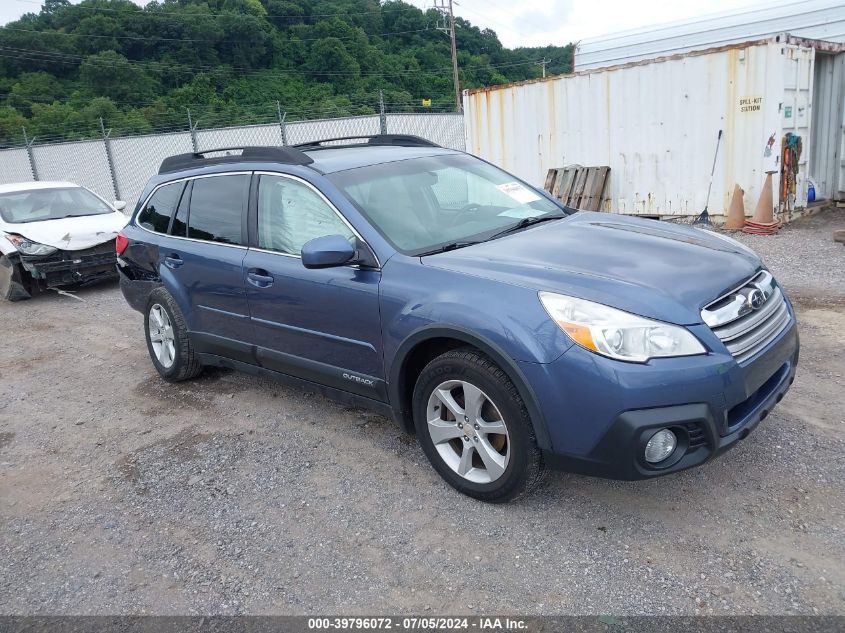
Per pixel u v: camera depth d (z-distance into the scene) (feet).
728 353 9.32
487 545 9.96
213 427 14.90
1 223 30.01
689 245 11.55
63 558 10.67
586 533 10.03
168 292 16.72
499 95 40.68
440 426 11.15
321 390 13.41
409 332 10.89
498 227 12.91
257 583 9.62
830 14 34.22
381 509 11.14
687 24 39.73
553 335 9.39
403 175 13.58
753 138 30.81
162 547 10.68
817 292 20.94
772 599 8.43
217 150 16.48
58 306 28.48
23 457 14.37
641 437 8.96
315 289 12.41
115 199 60.18
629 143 35.22
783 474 11.07
